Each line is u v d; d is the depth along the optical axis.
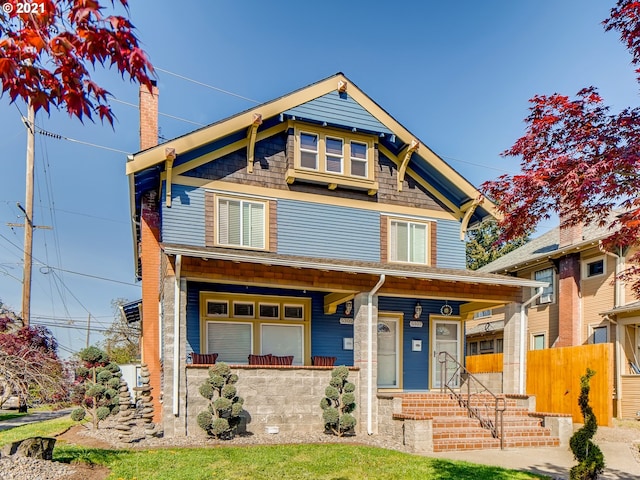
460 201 16.00
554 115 5.24
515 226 5.79
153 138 13.95
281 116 13.60
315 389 10.92
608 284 17.80
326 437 10.34
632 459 9.13
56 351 11.82
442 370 14.14
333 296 13.40
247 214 13.42
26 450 6.85
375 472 7.39
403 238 15.21
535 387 15.50
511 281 12.84
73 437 9.89
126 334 41.12
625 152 4.44
